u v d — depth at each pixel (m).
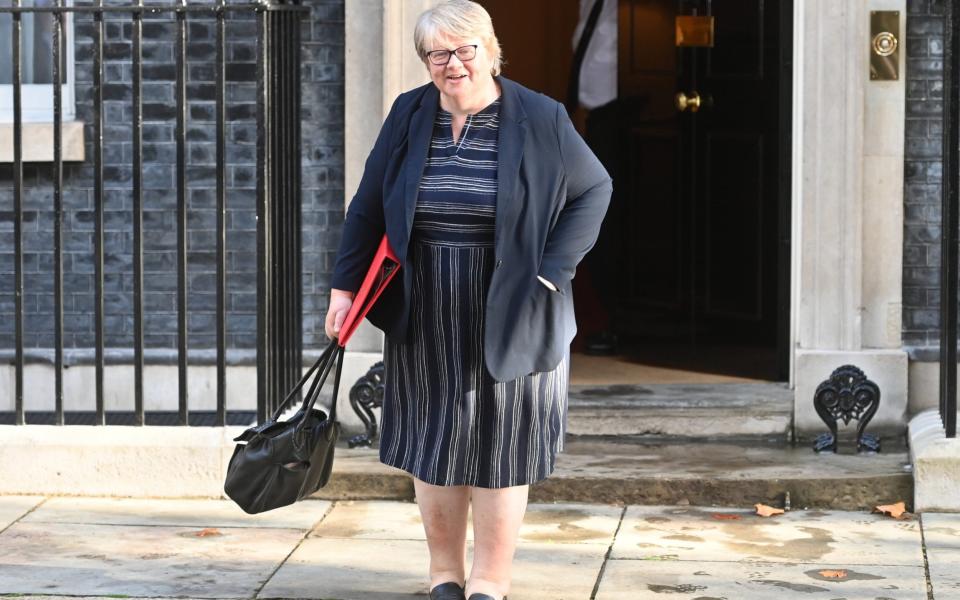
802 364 7.05
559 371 4.84
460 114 4.71
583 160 4.73
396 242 4.68
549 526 6.02
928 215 7.13
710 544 5.75
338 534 5.93
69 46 7.36
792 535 5.87
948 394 6.21
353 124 7.09
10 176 7.34
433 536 4.95
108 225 7.32
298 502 6.41
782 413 7.12
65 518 6.16
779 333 7.70
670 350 8.75
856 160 6.96
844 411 6.70
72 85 7.37
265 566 5.51
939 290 7.13
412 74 6.96
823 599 5.07
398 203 4.70
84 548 5.73
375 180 4.84
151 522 6.11
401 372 4.86
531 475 4.77
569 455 6.78
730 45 8.51
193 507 6.34
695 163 8.82
